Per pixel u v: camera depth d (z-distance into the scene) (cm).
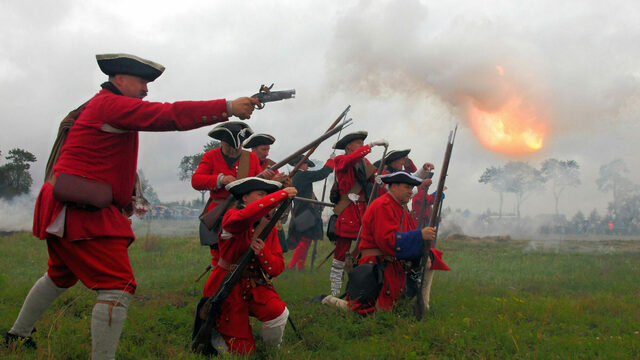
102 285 316
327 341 421
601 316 507
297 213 854
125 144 324
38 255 1002
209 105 315
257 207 377
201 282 658
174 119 310
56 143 332
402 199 508
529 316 495
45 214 315
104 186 316
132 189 339
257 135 689
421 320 463
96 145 314
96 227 315
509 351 391
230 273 382
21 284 596
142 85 342
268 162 648
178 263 946
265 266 393
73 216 311
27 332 355
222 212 529
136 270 845
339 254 617
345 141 666
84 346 360
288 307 534
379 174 628
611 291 680
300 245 854
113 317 313
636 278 801
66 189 304
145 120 311
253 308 392
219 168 569
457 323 449
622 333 445
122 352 365
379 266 491
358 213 626
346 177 632
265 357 381
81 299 502
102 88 337
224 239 398
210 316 377
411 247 469
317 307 529
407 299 497
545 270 895
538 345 403
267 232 392
